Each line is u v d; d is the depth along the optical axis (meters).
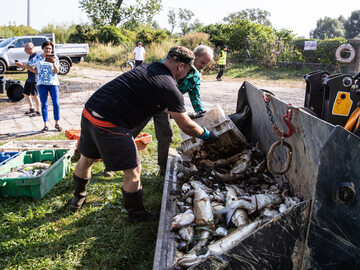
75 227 3.10
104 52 23.69
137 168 2.86
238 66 20.23
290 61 19.45
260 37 21.14
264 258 1.84
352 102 3.26
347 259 1.79
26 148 4.51
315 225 1.78
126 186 2.93
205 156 3.57
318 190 1.74
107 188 3.79
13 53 16.03
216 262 1.80
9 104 9.56
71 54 17.91
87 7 32.53
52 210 3.39
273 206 2.51
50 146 4.64
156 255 2.21
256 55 20.81
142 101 2.58
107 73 18.30
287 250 1.84
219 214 2.55
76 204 3.35
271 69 19.41
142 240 2.86
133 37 28.05
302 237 1.83
